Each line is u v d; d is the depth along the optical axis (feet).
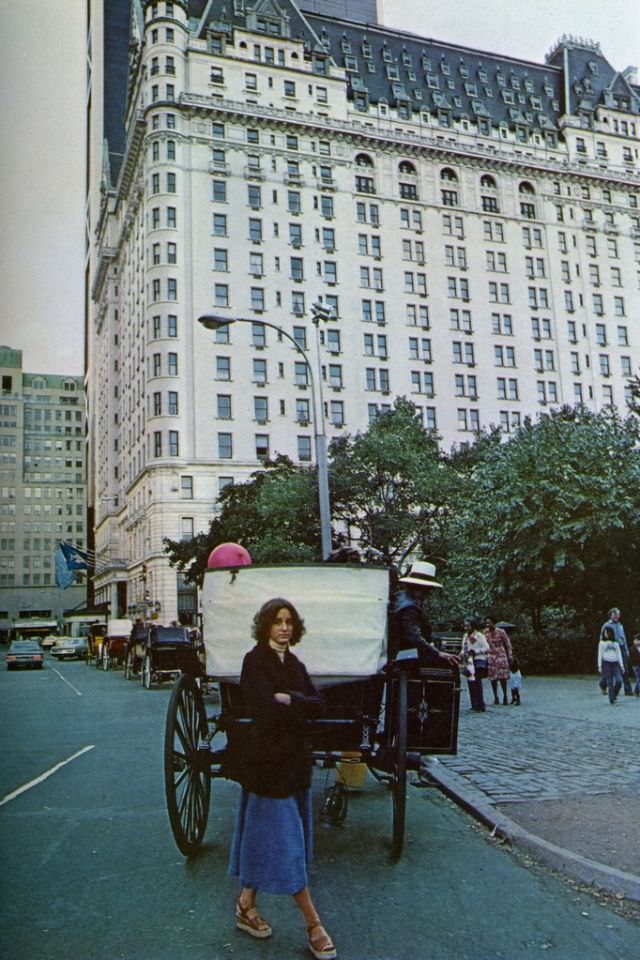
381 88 274.36
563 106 302.66
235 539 144.97
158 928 14.73
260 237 238.07
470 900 16.15
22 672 127.34
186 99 232.32
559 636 98.22
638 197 296.71
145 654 84.99
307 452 231.50
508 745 35.76
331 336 241.35
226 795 27.89
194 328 225.15
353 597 19.92
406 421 130.62
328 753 20.56
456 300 260.62
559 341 272.10
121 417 301.22
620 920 15.01
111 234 329.72
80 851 19.94
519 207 276.41
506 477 90.43
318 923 13.71
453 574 113.39
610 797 24.16
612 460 88.43
